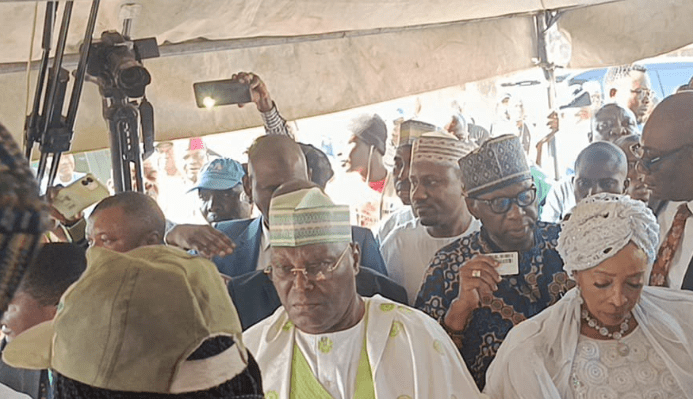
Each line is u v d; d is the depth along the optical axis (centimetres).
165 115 333
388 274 279
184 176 360
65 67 277
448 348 214
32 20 252
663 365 204
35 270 197
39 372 211
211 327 108
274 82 344
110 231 233
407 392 208
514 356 211
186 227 268
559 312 213
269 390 215
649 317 209
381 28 354
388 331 214
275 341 218
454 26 369
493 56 374
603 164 277
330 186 346
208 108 338
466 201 254
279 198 210
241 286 258
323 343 213
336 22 333
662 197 262
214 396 106
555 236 252
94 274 110
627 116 319
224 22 303
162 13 281
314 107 350
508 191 246
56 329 108
